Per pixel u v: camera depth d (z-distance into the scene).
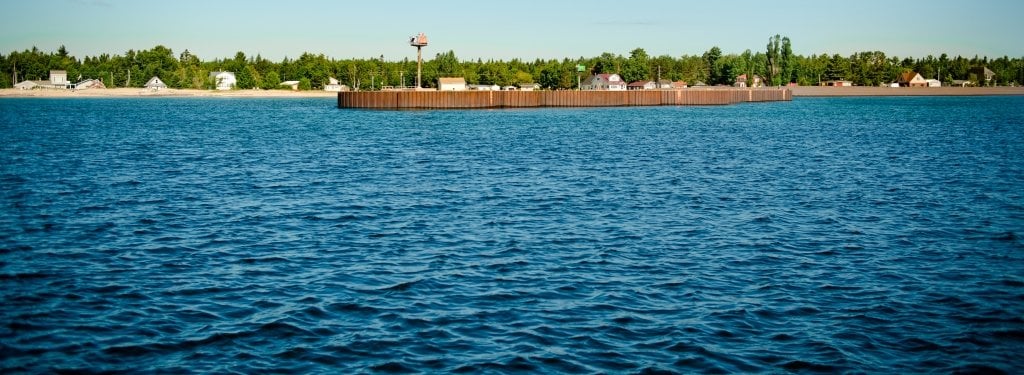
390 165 66.50
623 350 23.23
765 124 130.25
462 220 41.56
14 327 24.92
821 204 47.03
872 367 22.27
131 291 28.67
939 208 45.81
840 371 22.00
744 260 33.31
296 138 97.31
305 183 55.31
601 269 31.70
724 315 26.19
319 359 22.58
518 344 23.61
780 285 29.61
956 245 36.44
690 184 55.16
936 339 24.27
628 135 103.06
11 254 34.28
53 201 47.75
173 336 24.25
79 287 29.20
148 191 51.69
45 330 24.70
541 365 22.16
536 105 195.12
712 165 67.25
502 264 32.41
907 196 50.09
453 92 185.00
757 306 27.11
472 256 33.75
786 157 74.56
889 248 35.69
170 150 81.19
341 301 27.39
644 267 32.09
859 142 92.56
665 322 25.48
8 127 120.06
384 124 126.94
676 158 73.06
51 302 27.44
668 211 44.47
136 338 24.06
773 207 45.91
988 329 25.09
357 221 41.28
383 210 44.41
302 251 34.62
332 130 112.44
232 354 22.92
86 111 181.38
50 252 34.66
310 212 43.75
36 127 120.44
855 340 24.12
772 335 24.47
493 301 27.47
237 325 25.11
